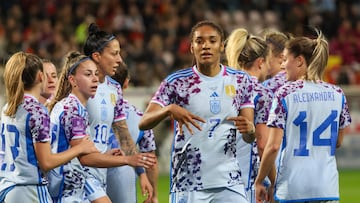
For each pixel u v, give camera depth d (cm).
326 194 1413
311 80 1423
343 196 2861
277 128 1412
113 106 1603
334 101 1426
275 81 1697
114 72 1598
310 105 1412
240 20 5050
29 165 1395
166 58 4550
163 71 4350
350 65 4906
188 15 4938
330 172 1421
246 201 1427
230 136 1416
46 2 4925
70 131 1495
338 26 5203
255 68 1672
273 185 1585
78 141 1495
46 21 4566
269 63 1739
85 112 1523
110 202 1549
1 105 3597
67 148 1506
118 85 1633
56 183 1496
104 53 1586
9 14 4759
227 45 1691
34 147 1390
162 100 1405
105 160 1444
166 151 3731
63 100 1516
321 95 1419
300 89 1414
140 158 1441
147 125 1387
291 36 1791
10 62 1389
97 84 1520
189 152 1409
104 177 1592
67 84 1540
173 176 1429
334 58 4419
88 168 1545
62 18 4756
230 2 5238
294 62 1439
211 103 1405
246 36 1677
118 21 4838
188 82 1409
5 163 1414
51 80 1623
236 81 1424
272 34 1769
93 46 1586
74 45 4428
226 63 1775
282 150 1425
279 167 1429
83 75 1507
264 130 1591
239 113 1443
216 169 1410
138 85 4222
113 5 4950
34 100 1398
